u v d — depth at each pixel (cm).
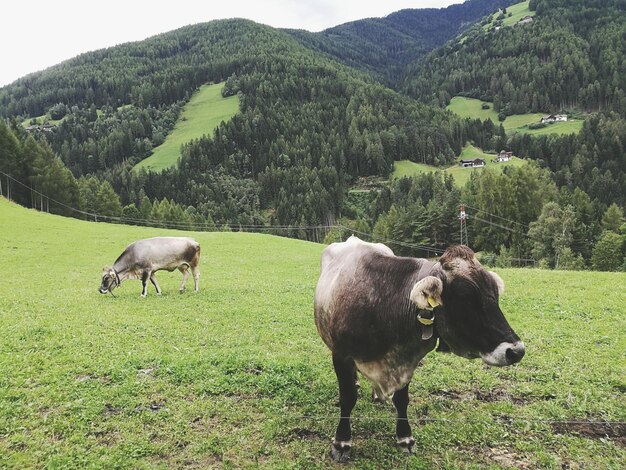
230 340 1162
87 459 601
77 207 8869
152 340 1155
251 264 3284
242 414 723
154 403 774
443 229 9062
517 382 841
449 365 924
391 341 516
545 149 16412
